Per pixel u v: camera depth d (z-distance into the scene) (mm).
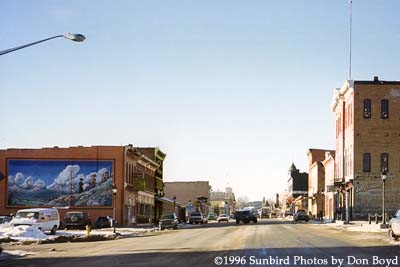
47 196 71812
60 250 31203
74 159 72312
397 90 71188
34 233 42562
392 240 34438
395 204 69938
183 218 115562
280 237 39125
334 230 51375
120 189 71812
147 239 41562
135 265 21750
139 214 83688
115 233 48562
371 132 71062
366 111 71312
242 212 84812
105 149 72375
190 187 157625
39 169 72250
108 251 29594
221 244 32531
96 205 71625
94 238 43031
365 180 70438
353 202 70625
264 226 65625
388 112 71125
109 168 72188
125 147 72562
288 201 166750
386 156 70688
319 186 114062
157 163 99625
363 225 57750
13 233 42094
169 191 157750
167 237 43750
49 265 22797
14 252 29672
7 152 72375
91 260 24484
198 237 41969
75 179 72062
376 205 70000
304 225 68688
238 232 48469
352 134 71938
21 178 72125
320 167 114375
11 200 71750
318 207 112875
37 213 47500
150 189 93812
